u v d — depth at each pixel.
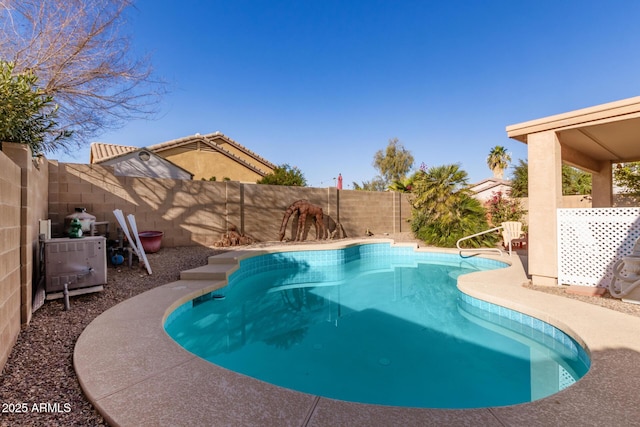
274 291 6.90
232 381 2.34
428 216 11.70
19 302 3.33
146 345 3.00
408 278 8.07
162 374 2.44
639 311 4.02
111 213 7.72
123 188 7.92
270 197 10.81
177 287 5.35
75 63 6.42
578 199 11.88
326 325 4.82
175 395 2.14
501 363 3.49
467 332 4.45
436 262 10.02
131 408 1.99
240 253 7.89
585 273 5.00
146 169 15.64
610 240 4.82
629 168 10.52
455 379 3.15
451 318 5.12
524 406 2.03
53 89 6.34
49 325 3.59
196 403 2.05
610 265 4.81
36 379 2.47
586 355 3.01
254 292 6.80
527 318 4.20
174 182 8.77
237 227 10.00
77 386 2.38
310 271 8.80
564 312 3.92
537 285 5.38
